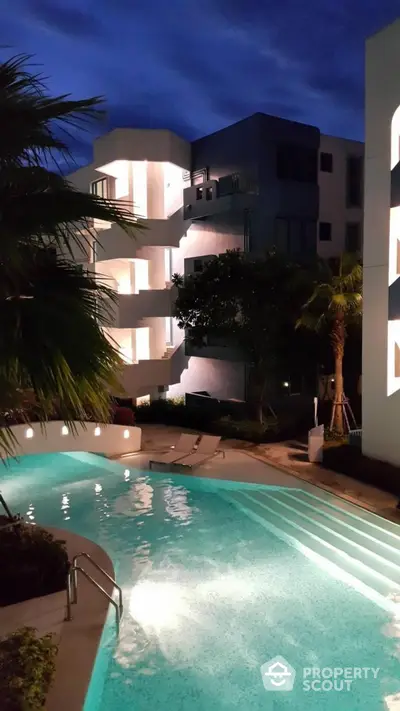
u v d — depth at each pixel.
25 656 6.44
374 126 15.24
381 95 14.96
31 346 6.29
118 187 27.42
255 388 21.67
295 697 7.26
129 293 26.28
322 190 25.33
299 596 9.72
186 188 26.27
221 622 8.89
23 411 7.82
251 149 23.42
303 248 24.69
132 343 27.05
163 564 10.91
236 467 16.70
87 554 9.41
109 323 7.56
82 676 6.77
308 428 21.48
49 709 6.16
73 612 8.34
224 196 23.70
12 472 17.06
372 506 13.29
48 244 6.86
